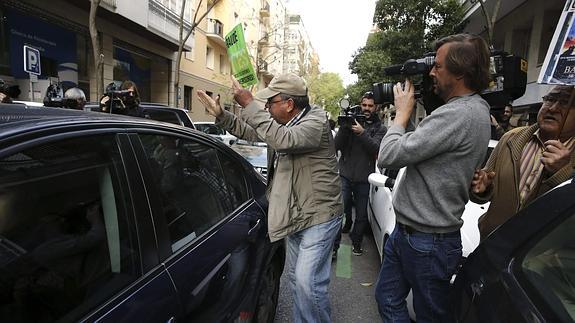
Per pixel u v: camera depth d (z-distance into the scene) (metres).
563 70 1.92
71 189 1.28
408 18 14.19
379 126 4.41
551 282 1.26
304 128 2.19
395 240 2.04
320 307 2.38
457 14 13.71
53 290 1.15
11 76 9.77
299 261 2.37
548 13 10.87
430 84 1.96
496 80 1.97
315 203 2.35
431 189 1.78
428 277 1.87
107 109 3.79
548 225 1.42
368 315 3.31
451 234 1.85
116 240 1.38
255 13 35.56
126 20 13.27
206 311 1.69
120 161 1.49
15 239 1.11
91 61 12.96
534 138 2.25
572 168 2.06
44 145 1.22
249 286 2.19
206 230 1.96
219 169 2.41
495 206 2.30
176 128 2.05
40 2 10.30
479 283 1.51
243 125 2.74
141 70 17.09
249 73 3.07
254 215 2.53
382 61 14.61
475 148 1.72
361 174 4.38
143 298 1.37
